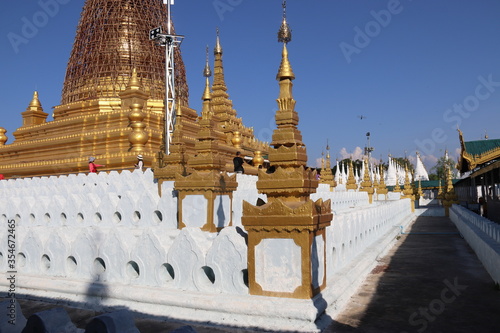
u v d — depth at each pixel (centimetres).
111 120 2884
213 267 754
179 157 1345
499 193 2158
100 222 1410
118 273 842
